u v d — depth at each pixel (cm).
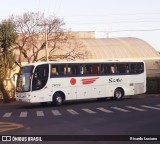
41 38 4522
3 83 3925
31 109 2773
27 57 4194
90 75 3183
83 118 2016
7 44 3962
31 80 2864
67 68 3053
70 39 4875
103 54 5200
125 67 3400
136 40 5862
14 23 4159
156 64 5028
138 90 3469
